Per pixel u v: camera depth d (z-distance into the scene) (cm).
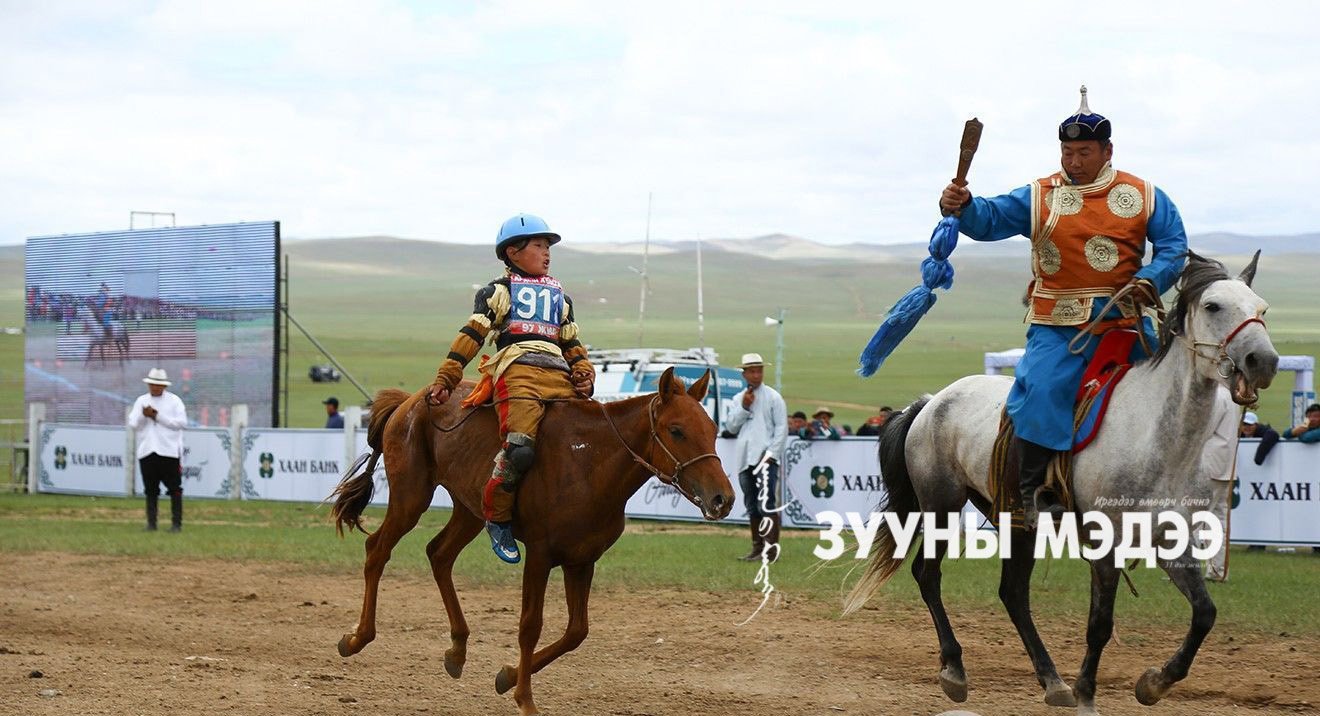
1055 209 791
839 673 910
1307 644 990
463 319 14725
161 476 1864
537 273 821
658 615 1138
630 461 758
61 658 914
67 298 2933
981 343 11556
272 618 1124
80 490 2619
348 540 1728
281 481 2369
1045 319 796
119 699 792
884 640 1018
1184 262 770
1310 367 1994
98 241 2878
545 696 837
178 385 2748
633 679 890
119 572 1406
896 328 826
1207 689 848
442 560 870
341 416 2480
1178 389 734
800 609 1165
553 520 762
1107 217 784
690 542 1698
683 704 816
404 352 9869
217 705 785
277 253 2617
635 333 12300
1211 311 715
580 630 781
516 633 1060
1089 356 785
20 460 2755
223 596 1241
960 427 853
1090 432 762
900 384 7231
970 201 798
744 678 895
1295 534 1623
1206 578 1299
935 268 816
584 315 15425
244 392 2658
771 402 1527
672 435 744
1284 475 1628
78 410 2916
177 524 1866
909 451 898
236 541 1695
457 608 865
